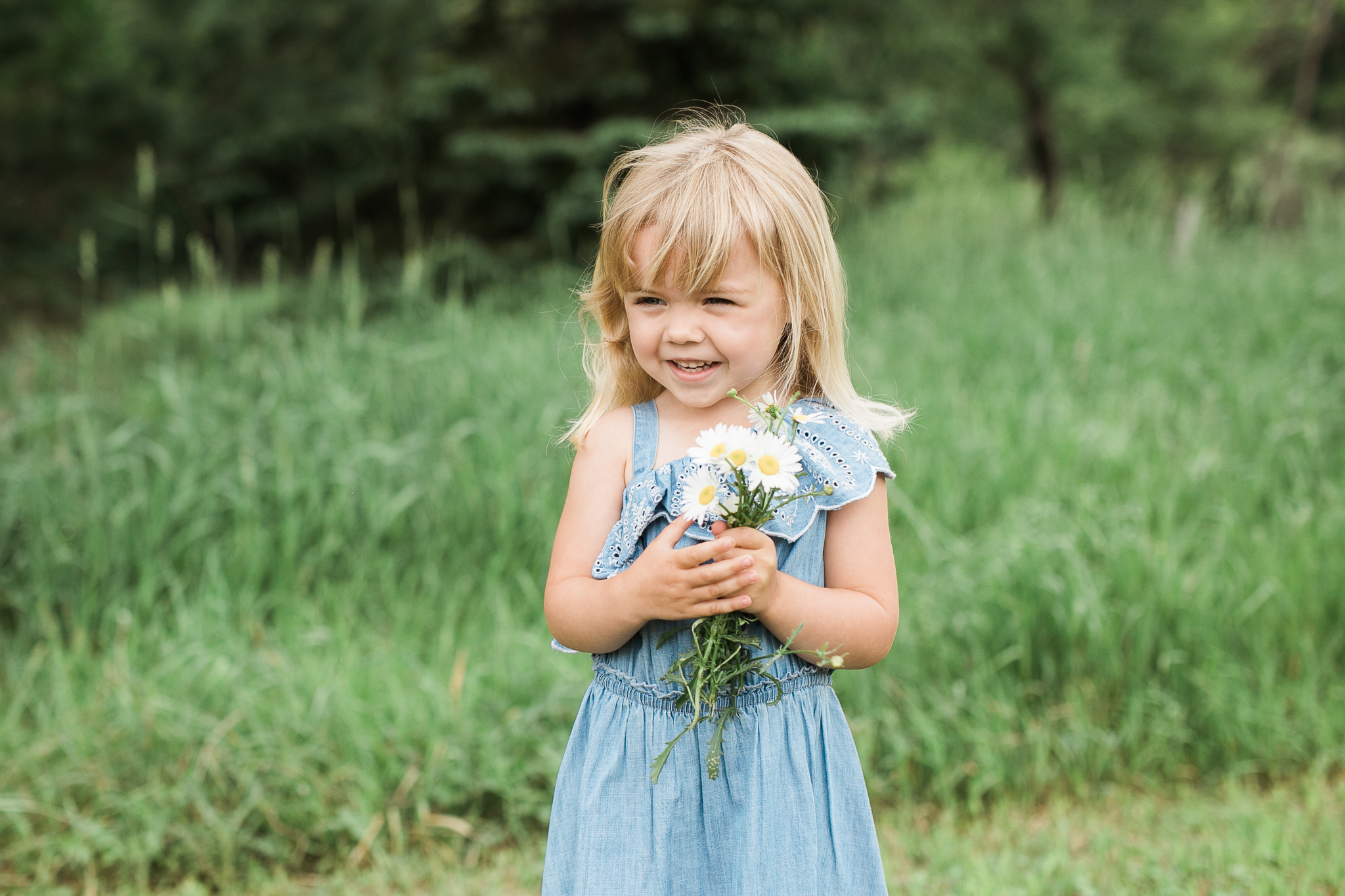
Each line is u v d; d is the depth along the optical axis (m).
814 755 1.51
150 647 3.66
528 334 6.48
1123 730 3.21
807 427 1.54
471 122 9.87
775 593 1.40
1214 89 15.59
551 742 3.10
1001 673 3.43
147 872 2.77
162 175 8.34
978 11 12.70
